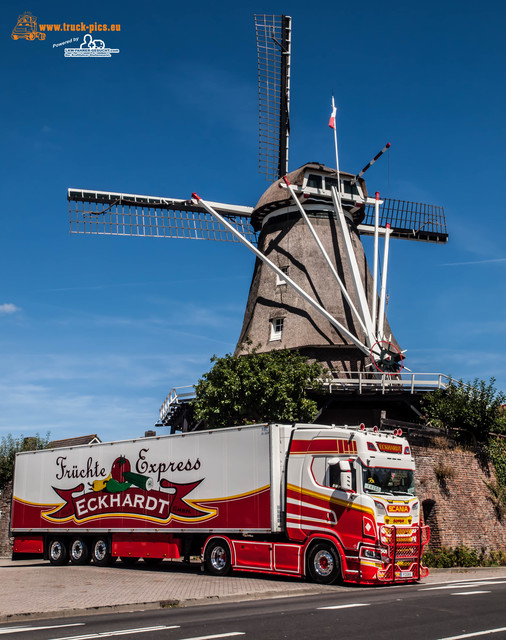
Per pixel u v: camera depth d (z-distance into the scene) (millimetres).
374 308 35812
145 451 21234
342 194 37906
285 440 17922
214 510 18906
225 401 27641
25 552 24672
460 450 26609
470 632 8703
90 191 40125
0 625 11125
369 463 16484
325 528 16547
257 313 38031
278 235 38875
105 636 8867
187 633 8977
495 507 26734
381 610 10812
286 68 43906
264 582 16609
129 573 19688
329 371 32812
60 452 24078
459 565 22328
